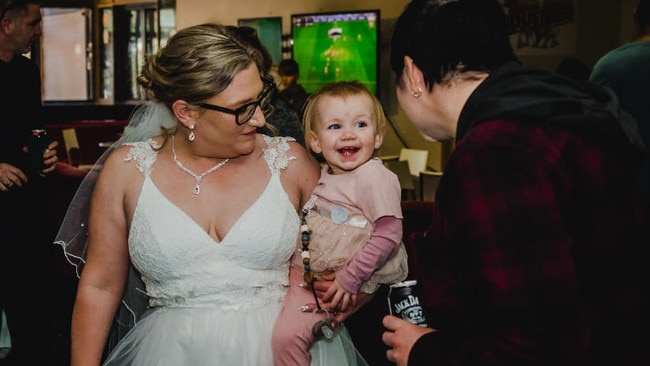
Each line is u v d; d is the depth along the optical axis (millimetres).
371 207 2199
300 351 2184
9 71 3898
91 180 2357
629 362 1486
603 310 1479
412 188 7453
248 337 2129
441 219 1505
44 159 3873
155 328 2150
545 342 1372
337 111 2244
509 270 1378
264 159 2217
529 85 1475
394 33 1661
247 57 2021
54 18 12133
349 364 2424
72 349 2139
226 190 2139
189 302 2129
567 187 1421
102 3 11992
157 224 2078
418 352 1570
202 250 2086
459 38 1564
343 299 2189
